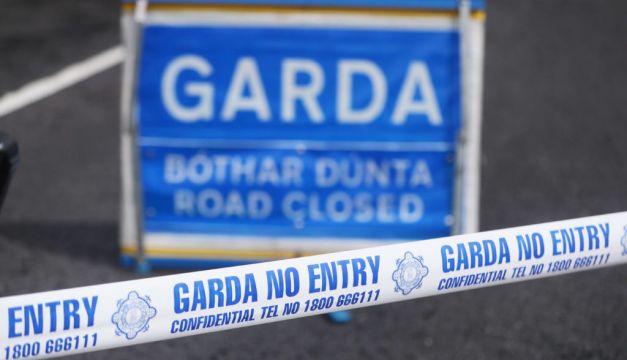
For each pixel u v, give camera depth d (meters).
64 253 7.82
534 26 15.11
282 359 6.38
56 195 8.98
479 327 6.84
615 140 10.91
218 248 7.48
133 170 7.34
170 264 7.53
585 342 6.71
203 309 4.59
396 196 7.42
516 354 6.52
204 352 6.42
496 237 5.11
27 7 14.87
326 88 7.24
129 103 7.23
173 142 7.31
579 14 15.89
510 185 9.60
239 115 7.28
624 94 12.41
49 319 4.31
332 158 7.36
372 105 7.27
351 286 4.84
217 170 7.36
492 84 12.51
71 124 10.71
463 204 7.43
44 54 12.87
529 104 11.88
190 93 7.23
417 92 7.26
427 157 7.36
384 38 7.17
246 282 4.63
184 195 7.41
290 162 7.36
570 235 5.27
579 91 12.42
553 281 7.52
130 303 4.45
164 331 4.55
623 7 16.39
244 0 7.10
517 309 7.10
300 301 4.75
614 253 5.41
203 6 7.12
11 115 10.86
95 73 12.23
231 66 7.21
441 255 4.98
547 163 10.18
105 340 4.45
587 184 9.71
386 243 7.48
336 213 7.44
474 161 7.38
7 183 5.21
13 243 7.95
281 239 7.46
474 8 7.15
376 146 7.33
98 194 9.06
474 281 5.12
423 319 6.92
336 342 6.60
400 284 4.94
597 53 13.98
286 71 7.22
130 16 7.14
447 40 7.20
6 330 4.23
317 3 7.11
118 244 8.04
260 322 4.73
